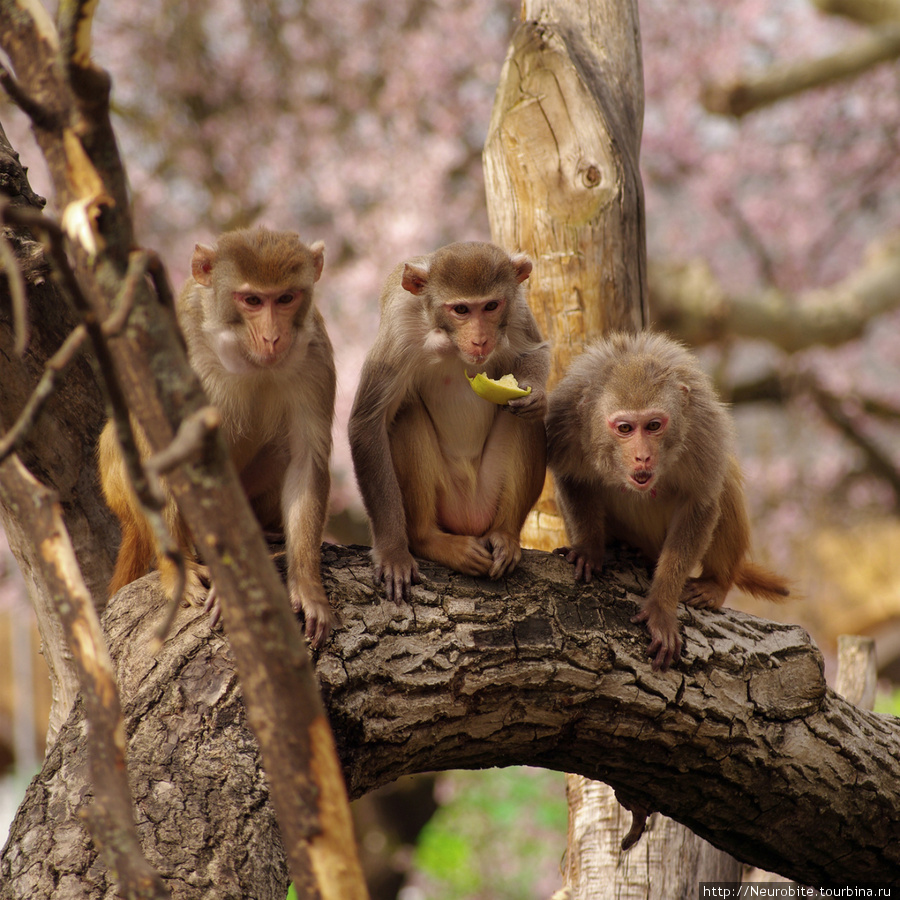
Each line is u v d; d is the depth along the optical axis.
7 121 23.33
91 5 3.72
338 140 26.67
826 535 31.67
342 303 25.94
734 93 25.88
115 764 4.00
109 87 3.89
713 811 8.62
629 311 11.23
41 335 9.24
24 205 9.30
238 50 26.69
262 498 10.28
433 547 8.79
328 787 3.97
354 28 26.86
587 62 11.32
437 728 7.55
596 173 11.01
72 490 9.68
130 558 9.12
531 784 25.31
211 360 9.43
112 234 3.93
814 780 8.46
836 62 25.64
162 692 6.86
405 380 9.86
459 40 26.55
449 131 26.25
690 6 28.12
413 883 25.97
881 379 33.44
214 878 6.06
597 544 9.66
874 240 32.81
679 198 30.34
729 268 30.11
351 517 25.97
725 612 8.95
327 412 9.47
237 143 26.17
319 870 3.94
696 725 8.15
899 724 9.22
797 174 29.91
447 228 26.36
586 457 9.98
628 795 8.76
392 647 7.54
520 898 24.22
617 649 8.13
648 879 10.72
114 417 3.73
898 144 29.94
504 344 9.86
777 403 31.08
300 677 3.94
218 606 7.32
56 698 9.89
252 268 8.97
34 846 6.09
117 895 5.77
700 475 9.57
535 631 7.98
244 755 6.60
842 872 9.05
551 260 11.12
